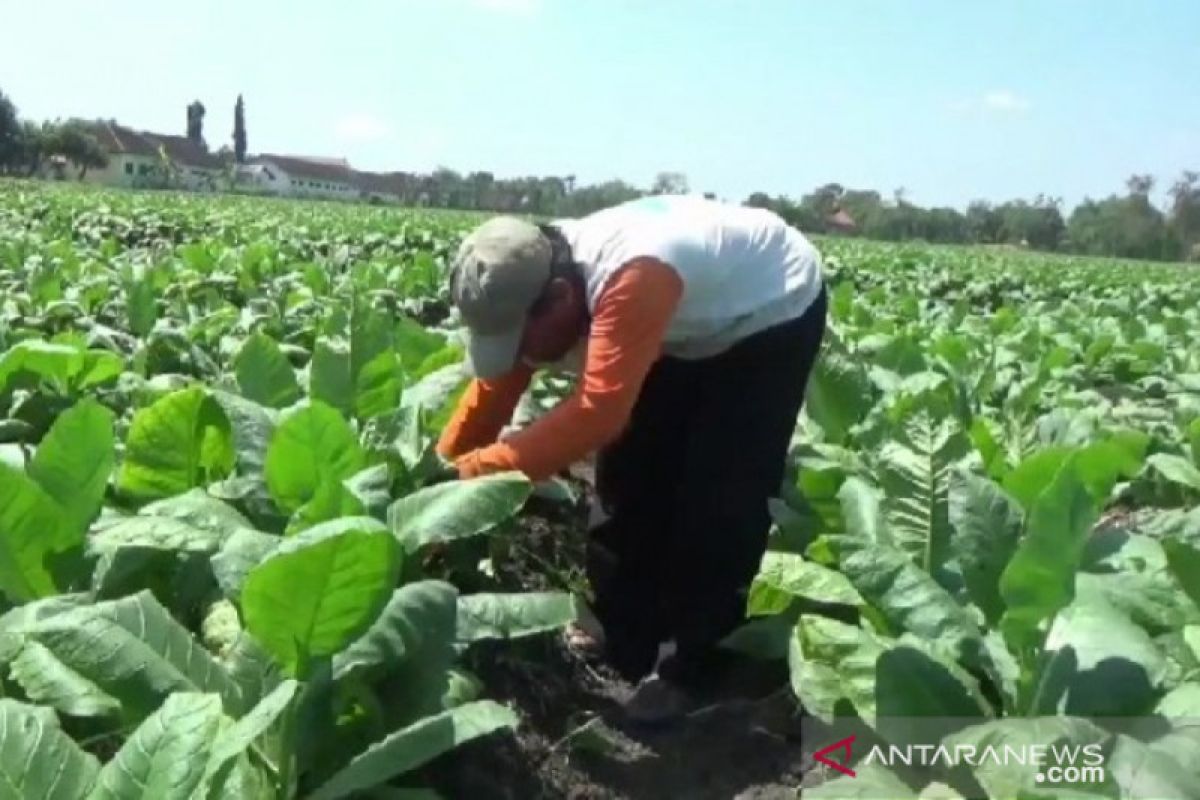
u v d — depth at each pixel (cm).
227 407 286
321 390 374
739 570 352
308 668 221
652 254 311
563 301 316
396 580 216
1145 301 1512
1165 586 283
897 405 425
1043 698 246
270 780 227
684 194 353
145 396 393
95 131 7388
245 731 185
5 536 250
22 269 808
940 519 302
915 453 310
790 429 350
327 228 1947
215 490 277
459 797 282
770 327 335
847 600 312
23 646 224
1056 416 449
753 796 310
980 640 257
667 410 354
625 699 360
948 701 251
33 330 524
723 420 343
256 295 806
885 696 252
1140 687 244
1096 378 777
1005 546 267
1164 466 400
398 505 256
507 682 338
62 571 257
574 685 362
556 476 472
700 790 319
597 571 382
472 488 256
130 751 177
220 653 253
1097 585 267
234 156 9350
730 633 356
